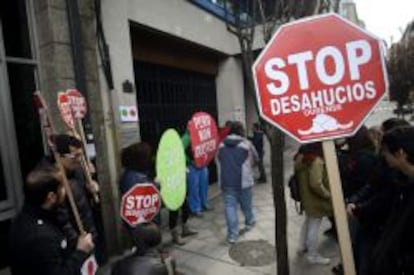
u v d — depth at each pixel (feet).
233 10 12.46
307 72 6.33
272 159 10.89
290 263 14.82
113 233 16.63
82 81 15.37
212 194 27.37
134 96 18.72
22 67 14.34
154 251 7.77
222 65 32.83
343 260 6.09
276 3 10.85
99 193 15.75
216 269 14.76
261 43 15.01
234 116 32.86
